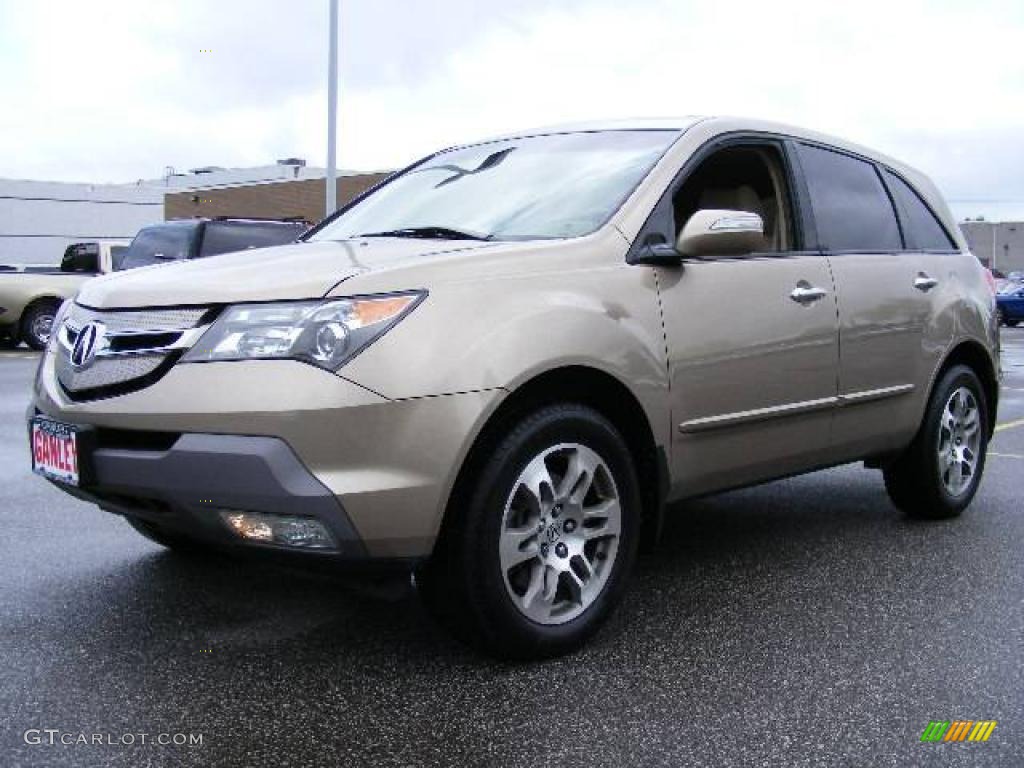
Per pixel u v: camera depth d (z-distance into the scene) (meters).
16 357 15.88
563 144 4.61
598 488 3.67
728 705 3.16
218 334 3.20
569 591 3.59
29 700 3.16
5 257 39.94
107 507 3.53
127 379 3.31
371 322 3.16
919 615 3.98
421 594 3.38
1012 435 8.58
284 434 3.04
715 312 4.01
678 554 4.84
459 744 2.90
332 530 3.06
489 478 3.28
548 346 3.40
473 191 4.48
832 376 4.54
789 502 5.95
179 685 3.28
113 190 42.53
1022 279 37.62
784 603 4.12
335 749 2.87
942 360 5.25
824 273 4.56
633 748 2.88
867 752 2.87
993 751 2.88
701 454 4.02
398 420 3.11
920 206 5.52
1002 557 4.80
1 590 4.20
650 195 4.03
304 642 3.66
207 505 3.13
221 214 43.38
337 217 4.92
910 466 5.30
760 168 4.61
